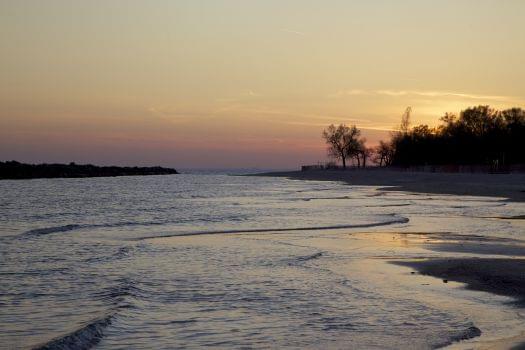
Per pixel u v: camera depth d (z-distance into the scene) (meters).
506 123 134.75
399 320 11.34
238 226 30.80
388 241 23.73
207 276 16.12
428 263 17.91
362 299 13.14
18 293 14.11
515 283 14.71
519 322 11.06
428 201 50.38
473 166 124.25
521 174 103.50
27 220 36.22
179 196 65.69
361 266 17.58
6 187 96.31
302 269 17.17
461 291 13.86
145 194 71.19
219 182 131.88
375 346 9.73
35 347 9.81
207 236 26.38
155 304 12.80
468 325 10.86
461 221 31.73
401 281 15.14
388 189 78.06
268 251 21.11
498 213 36.81
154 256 20.08
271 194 69.12
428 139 154.50
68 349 9.70
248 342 10.07
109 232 28.33
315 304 12.72
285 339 10.22
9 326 11.19
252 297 13.43
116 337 10.35
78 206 49.12
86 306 12.77
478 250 20.95
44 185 106.88
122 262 18.78
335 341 10.06
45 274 16.69
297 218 35.16
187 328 10.92
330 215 37.09
